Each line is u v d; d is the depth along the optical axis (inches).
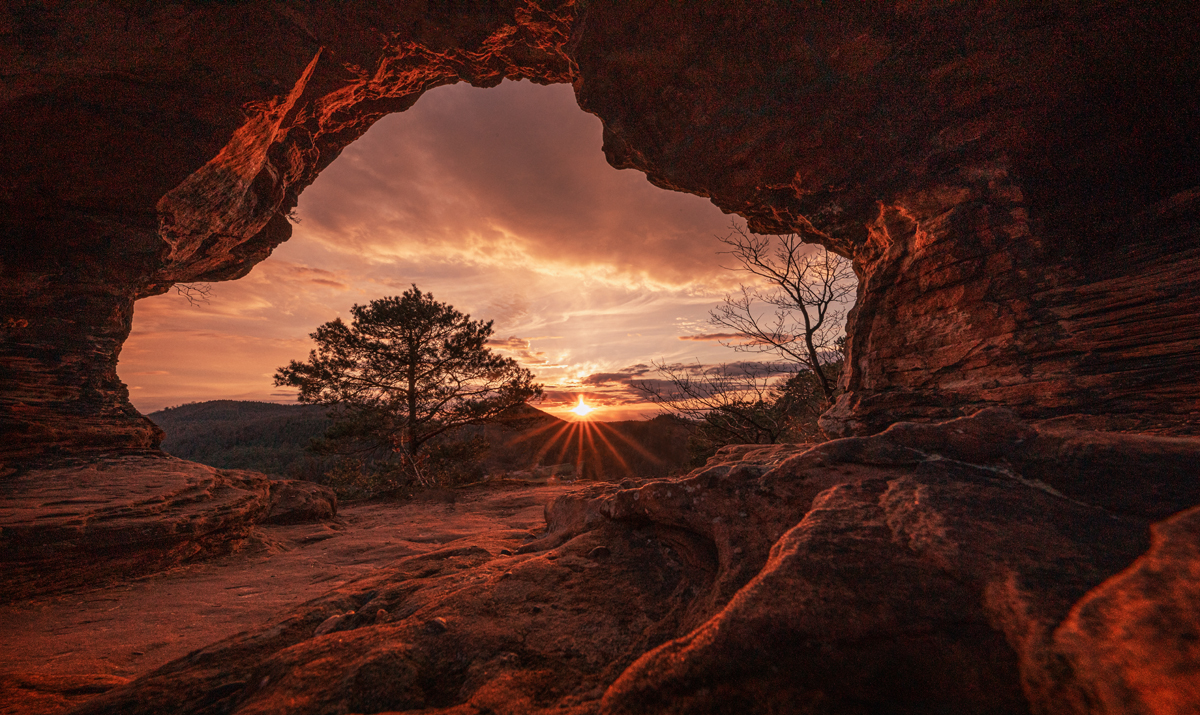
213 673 78.2
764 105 354.9
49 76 350.0
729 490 99.8
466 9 443.2
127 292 468.1
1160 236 239.8
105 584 261.3
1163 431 197.8
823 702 43.7
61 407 415.2
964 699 42.3
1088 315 243.1
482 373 852.6
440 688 65.3
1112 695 34.2
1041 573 50.1
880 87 318.0
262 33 397.4
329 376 783.1
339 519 499.5
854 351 350.9
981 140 295.0
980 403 264.7
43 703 93.7
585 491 165.0
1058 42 263.4
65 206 410.3
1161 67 245.0
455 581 109.1
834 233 381.7
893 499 71.4
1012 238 278.4
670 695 48.4
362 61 461.7
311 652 74.6
